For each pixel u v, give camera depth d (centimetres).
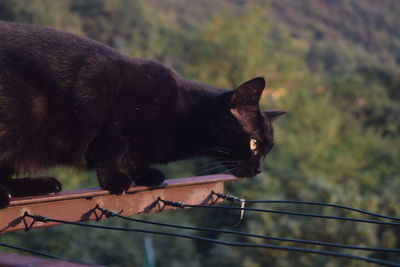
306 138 1714
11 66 335
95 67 365
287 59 2183
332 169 1593
